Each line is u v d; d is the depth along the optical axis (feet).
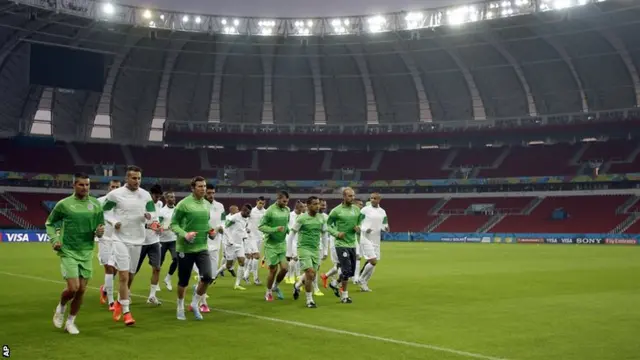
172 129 222.28
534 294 52.70
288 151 245.24
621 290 55.72
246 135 229.66
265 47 198.18
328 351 29.32
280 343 31.14
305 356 28.25
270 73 213.46
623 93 198.49
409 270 79.97
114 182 46.98
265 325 36.47
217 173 233.76
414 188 232.73
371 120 228.84
